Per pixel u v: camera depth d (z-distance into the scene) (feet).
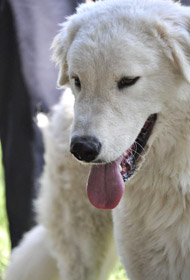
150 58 17.15
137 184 18.83
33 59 25.30
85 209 22.81
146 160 18.51
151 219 18.70
